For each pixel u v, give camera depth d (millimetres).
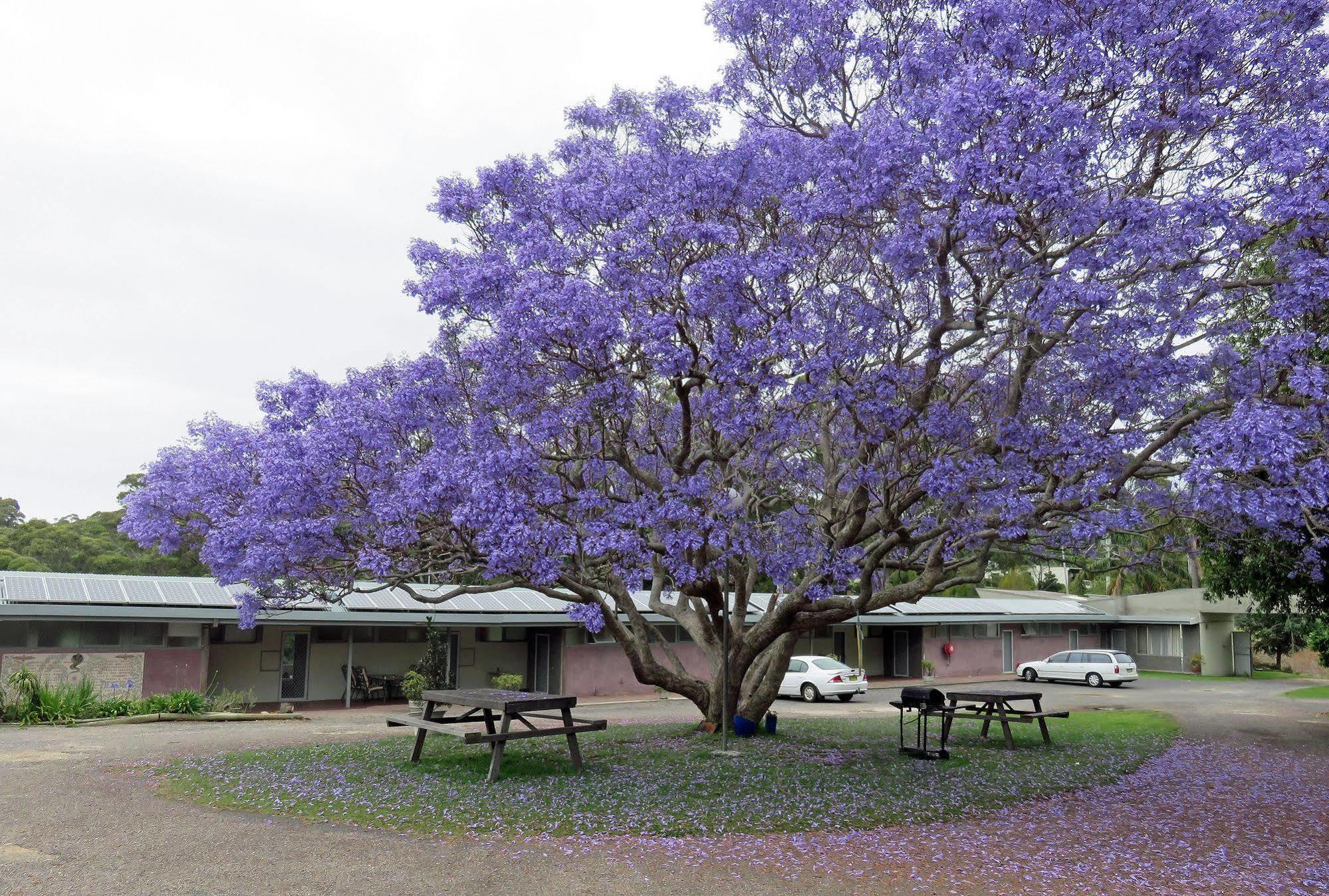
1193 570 42812
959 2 9695
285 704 20906
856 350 9953
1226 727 20625
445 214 11648
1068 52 9000
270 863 7848
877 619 33281
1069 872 7957
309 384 11469
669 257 10359
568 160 12180
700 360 10461
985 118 8484
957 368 11023
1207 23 8922
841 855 8359
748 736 15375
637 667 14969
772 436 10531
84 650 20203
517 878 7535
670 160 10453
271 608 12164
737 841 8719
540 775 11609
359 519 11367
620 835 8875
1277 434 7527
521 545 9078
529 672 27672
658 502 10227
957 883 7594
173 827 9055
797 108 12164
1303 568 14531
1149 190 9547
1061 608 41781
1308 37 9141
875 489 10961
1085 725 20391
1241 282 9148
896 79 10992
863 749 14641
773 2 11398
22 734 16344
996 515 10297
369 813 9586
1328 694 30766
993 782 12023
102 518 42500
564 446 11609
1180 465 9586
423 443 11602
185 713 19531
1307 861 8492
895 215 9812
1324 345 9391
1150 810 10781
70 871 7613
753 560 14070
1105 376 9141
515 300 9297
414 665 25828
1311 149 8414
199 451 11953
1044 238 9266
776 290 9789
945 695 16125
